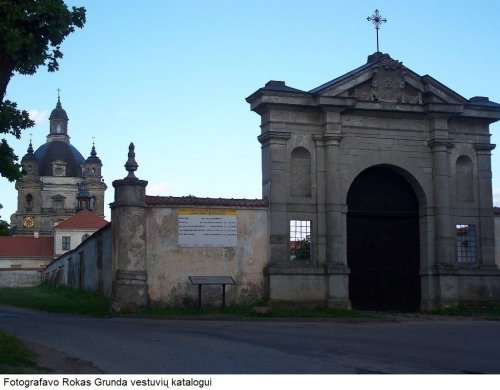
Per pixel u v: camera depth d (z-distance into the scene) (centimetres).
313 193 2820
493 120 3075
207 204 2703
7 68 1691
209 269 2684
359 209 2928
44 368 1227
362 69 2894
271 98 2778
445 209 2944
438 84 2962
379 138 2927
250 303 2712
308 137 2844
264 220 2775
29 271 7562
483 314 2747
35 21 1709
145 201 2623
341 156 2859
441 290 2889
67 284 4875
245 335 1819
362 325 2255
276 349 1532
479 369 1291
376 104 2898
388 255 2953
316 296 2758
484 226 3027
